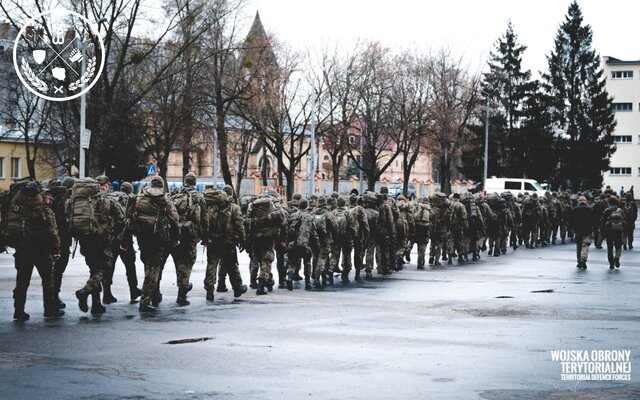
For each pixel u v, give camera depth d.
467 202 26.89
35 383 8.12
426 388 8.02
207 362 9.28
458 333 11.52
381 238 20.98
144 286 13.68
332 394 7.74
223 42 47.31
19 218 12.36
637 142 109.44
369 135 62.06
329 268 18.89
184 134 51.44
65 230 13.51
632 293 17.41
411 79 63.78
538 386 8.20
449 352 10.00
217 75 48.41
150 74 44.69
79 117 40.44
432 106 65.38
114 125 41.66
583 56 89.06
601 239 34.41
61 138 50.38
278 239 16.64
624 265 25.67
